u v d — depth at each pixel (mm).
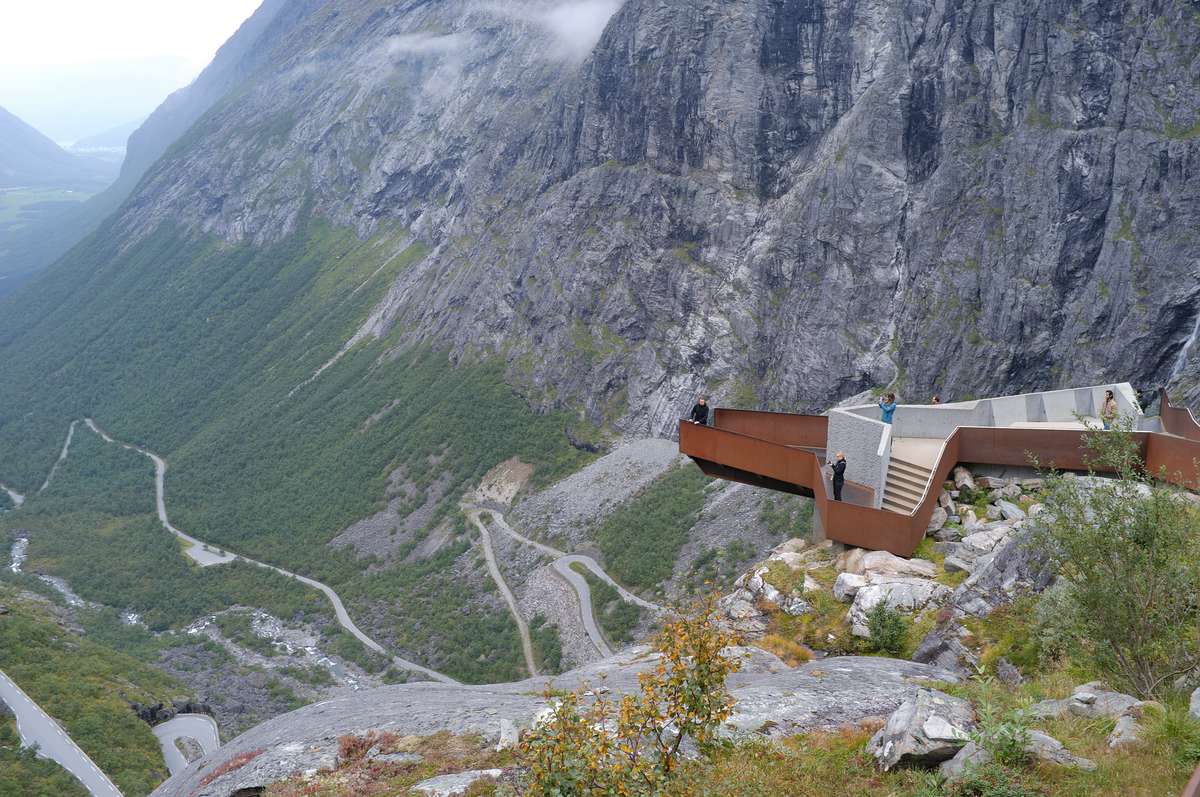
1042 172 126500
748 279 166000
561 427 182875
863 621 23484
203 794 19359
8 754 105812
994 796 11719
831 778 13828
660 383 171500
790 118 171000
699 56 183000
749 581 27688
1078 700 14508
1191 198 110125
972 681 18516
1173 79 116375
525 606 135500
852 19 162500
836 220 154375
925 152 146875
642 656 26078
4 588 178250
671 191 183500
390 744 19188
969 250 133750
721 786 13570
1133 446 17812
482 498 178250
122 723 115938
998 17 136875
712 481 141500
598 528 147625
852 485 28562
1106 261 117500
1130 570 15438
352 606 162875
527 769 15625
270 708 128750
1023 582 21281
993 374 124812
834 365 147250
